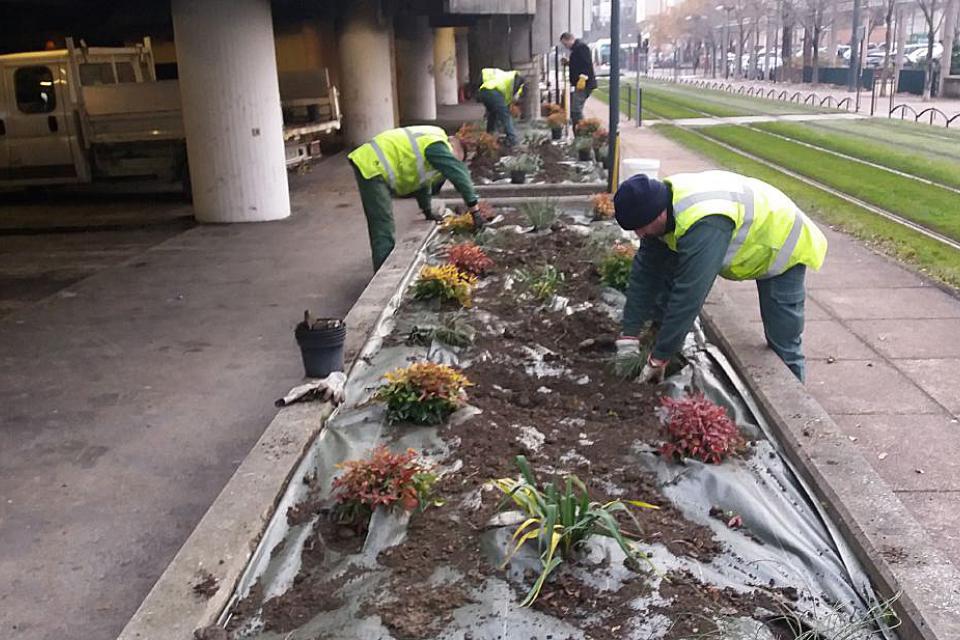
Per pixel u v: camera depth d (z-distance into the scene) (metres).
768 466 3.82
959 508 4.23
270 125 11.32
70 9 16.47
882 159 16.48
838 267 8.64
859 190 13.09
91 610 3.52
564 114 19.66
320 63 24.50
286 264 9.07
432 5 18.84
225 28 10.74
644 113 30.19
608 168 11.51
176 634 2.77
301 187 14.32
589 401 4.60
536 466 3.86
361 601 2.98
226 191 11.34
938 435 5.00
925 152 17.34
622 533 3.28
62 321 7.34
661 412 4.40
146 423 5.27
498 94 15.42
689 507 3.52
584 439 4.14
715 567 3.11
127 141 13.12
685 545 3.24
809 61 49.50
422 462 3.93
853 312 7.24
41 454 4.89
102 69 13.82
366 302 6.21
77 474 4.65
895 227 10.38
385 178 7.48
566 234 8.66
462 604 2.93
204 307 7.63
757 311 7.36
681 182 4.37
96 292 8.23
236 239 10.40
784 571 3.08
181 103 12.31
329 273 8.65
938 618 2.62
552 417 4.42
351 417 4.43
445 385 4.38
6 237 11.11
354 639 2.79
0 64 13.06
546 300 6.43
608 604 2.90
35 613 3.51
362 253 9.44
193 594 2.96
